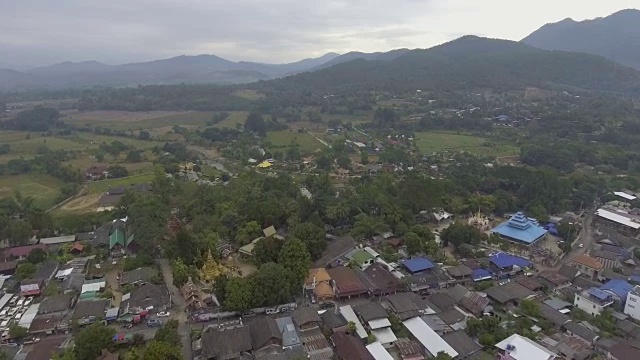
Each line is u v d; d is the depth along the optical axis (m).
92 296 106.31
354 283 107.69
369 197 161.62
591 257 127.19
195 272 111.69
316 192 179.25
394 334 92.50
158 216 144.62
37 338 92.31
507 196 175.25
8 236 136.50
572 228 150.00
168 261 125.88
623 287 108.94
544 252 135.00
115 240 133.38
